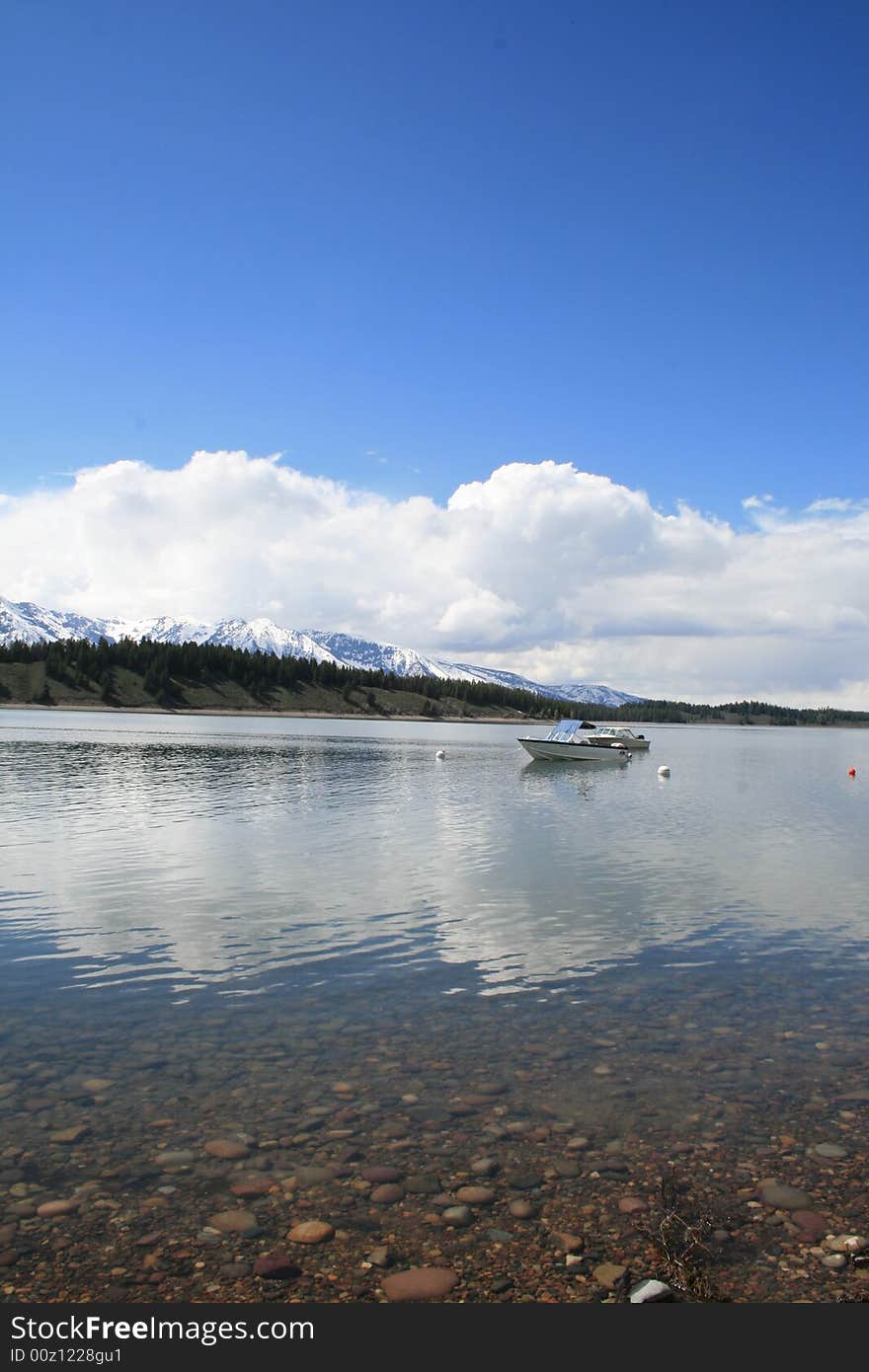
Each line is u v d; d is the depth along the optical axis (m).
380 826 31.58
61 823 30.17
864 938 16.56
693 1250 6.52
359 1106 8.91
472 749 106.25
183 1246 6.52
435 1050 10.52
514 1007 12.22
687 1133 8.45
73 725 122.44
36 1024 11.24
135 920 16.92
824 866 24.95
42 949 14.84
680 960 14.80
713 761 96.81
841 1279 6.25
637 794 50.53
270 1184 7.38
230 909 17.94
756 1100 9.23
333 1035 10.97
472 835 29.92
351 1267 6.33
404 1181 7.47
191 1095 9.13
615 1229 6.84
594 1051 10.56
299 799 40.69
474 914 17.91
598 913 18.25
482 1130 8.44
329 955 14.70
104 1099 9.00
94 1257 6.38
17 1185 7.27
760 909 18.91
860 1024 11.70
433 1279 6.22
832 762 98.12
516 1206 7.13
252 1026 11.29
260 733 125.12
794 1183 7.52
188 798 39.41
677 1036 11.12
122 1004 12.07
